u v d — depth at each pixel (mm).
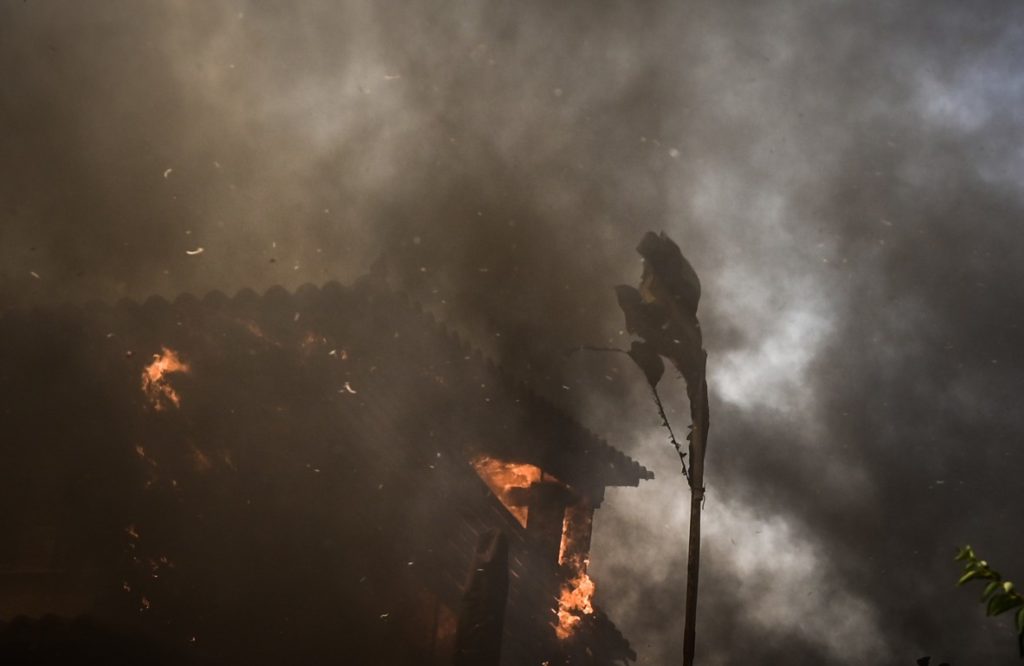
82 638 7023
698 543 4660
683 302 4812
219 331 9195
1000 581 2283
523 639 10141
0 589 8555
